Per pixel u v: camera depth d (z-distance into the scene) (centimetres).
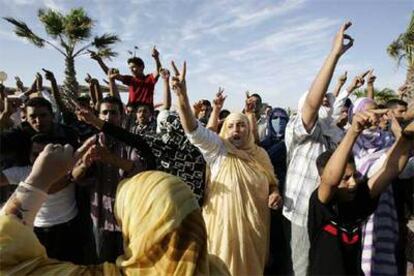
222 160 355
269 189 374
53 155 110
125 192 121
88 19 1588
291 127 346
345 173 230
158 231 110
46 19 1548
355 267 232
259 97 541
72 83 1558
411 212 376
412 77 1272
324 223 233
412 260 374
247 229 342
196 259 110
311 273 236
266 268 420
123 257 118
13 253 104
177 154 364
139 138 243
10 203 108
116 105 384
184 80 335
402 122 351
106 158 302
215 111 443
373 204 237
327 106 409
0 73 543
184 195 116
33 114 309
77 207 315
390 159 239
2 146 293
